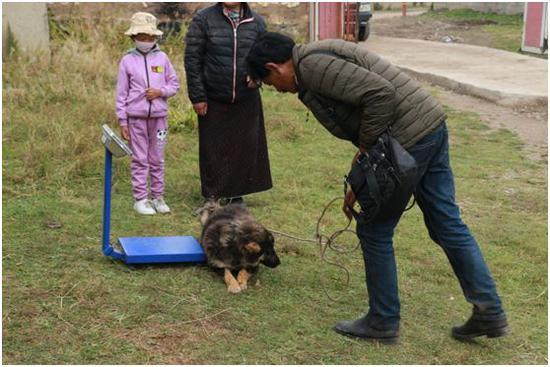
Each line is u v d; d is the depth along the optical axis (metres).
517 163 8.12
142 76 5.73
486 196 6.86
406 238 5.64
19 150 7.45
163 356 3.71
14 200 6.02
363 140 3.70
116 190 6.50
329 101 3.70
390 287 3.93
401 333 4.12
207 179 6.12
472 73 13.77
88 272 4.62
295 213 6.11
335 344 3.94
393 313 3.96
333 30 17.53
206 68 5.91
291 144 8.49
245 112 6.03
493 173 7.69
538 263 5.29
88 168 6.88
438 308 4.48
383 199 3.68
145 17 5.76
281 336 3.98
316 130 9.16
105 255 4.79
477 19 25.56
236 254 4.57
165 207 5.98
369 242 3.89
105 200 4.73
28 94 9.55
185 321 4.07
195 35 5.84
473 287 3.92
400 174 3.62
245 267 4.62
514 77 13.27
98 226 5.53
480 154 8.52
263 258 4.63
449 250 3.95
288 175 7.20
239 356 3.75
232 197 6.15
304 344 3.92
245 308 4.28
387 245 3.89
